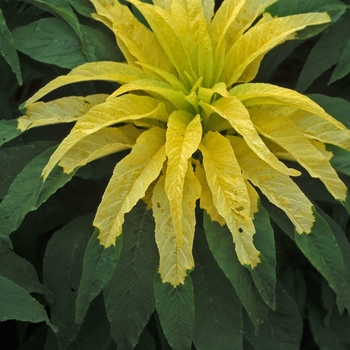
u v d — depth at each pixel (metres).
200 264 0.93
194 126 0.88
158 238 0.87
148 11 0.92
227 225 0.86
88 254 0.87
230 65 0.94
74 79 0.89
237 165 0.87
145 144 0.89
